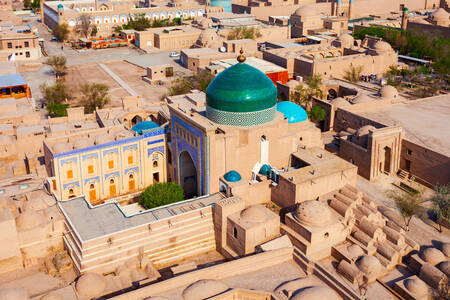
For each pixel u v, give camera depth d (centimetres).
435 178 5122
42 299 3441
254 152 4716
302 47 10381
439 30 11925
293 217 4109
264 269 3819
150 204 4616
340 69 8869
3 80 8450
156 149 5362
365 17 16138
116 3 15762
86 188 5075
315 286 3506
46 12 16162
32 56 11700
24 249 3922
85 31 14012
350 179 4656
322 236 3966
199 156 4597
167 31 13050
